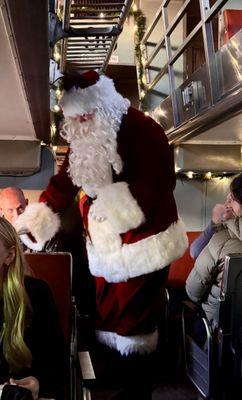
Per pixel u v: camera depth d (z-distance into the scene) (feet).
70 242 8.05
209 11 8.69
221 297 7.14
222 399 7.25
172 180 6.10
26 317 4.67
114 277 6.02
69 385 5.10
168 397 8.61
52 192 6.93
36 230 6.78
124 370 6.44
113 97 5.88
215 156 13.35
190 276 7.98
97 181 5.88
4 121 9.14
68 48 8.61
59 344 4.83
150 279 6.13
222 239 7.66
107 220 5.76
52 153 11.95
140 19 15.38
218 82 8.50
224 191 14.87
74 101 5.71
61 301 6.14
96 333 6.72
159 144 5.88
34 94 6.21
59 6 7.26
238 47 7.46
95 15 6.86
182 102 10.96
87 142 5.85
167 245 5.93
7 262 4.59
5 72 5.45
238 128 10.55
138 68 15.39
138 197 5.69
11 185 11.98
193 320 8.09
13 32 3.77
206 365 7.29
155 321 6.40
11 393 3.72
